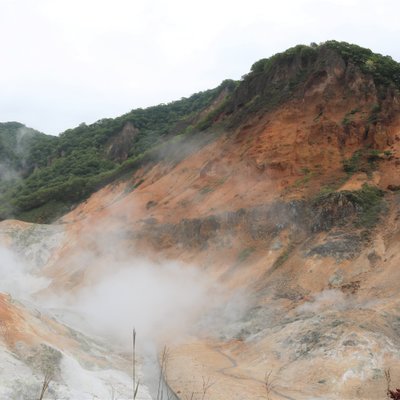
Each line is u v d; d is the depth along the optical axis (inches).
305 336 860.0
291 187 1411.2
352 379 724.7
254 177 1549.0
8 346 719.7
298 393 710.5
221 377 791.7
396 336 815.1
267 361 852.6
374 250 1087.6
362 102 1529.3
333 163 1425.9
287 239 1288.1
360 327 825.5
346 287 1023.6
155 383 805.9
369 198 1249.4
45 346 738.8
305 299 1048.8
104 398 693.3
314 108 1604.3
